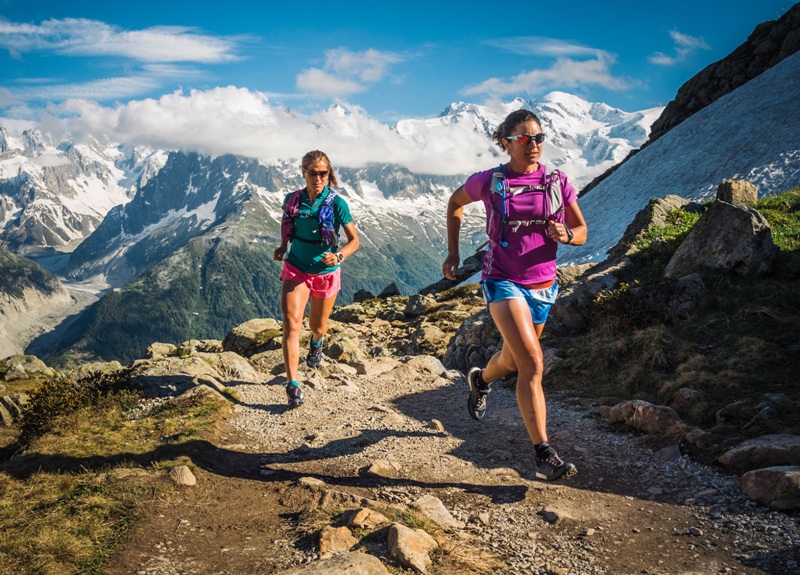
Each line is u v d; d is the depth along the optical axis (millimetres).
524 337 4938
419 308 21422
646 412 6922
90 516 4719
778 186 40531
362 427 7523
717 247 12328
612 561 4188
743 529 4547
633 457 6359
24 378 15766
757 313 10000
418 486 5605
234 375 10555
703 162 52500
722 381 7719
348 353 12227
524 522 4832
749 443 5648
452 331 16828
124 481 5352
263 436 7199
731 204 12586
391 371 11008
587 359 9953
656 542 4488
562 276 14836
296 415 8023
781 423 6188
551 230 4844
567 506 5168
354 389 9719
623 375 9164
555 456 4945
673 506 5148
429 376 10875
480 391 6066
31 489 5344
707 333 9812
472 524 4781
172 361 10164
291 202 7508
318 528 4496
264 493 5398
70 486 5355
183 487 5363
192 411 7801
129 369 9820
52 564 3949
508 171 5082
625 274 13570
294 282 7711
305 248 7582
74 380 9578
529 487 5605
